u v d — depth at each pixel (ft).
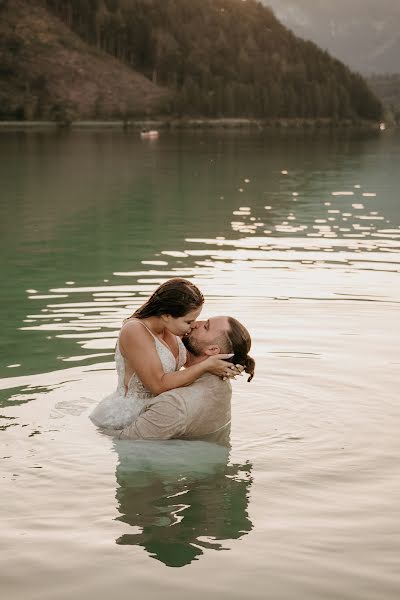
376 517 11.16
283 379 17.30
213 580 9.46
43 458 13.25
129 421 14.70
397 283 28.09
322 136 312.71
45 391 16.57
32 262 32.99
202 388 14.55
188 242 38.96
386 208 55.36
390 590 9.23
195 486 12.23
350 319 22.58
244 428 14.71
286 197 64.08
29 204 57.98
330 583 9.39
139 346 14.74
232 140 244.22
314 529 10.78
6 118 497.05
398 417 15.20
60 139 235.20
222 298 25.43
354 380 17.24
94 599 9.08
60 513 11.27
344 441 14.07
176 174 92.58
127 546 10.30
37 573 9.64
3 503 11.56
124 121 506.07
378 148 186.09
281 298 25.45
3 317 22.99
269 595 9.14
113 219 48.80
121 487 12.16
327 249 36.68
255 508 11.44
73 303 24.84
